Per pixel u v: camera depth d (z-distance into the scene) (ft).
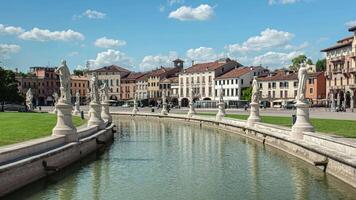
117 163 98.99
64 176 83.10
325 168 81.61
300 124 104.99
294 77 464.24
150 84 621.72
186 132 187.32
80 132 111.14
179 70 635.25
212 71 536.83
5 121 161.79
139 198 67.72
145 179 81.61
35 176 74.79
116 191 72.08
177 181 79.61
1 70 391.86
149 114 317.42
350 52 387.34
